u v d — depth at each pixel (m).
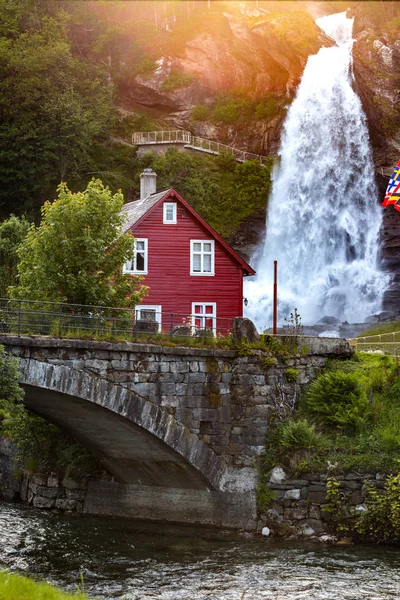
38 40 95.12
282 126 101.88
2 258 56.53
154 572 28.56
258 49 106.44
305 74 101.69
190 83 109.31
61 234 40.00
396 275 86.75
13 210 88.75
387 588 26.64
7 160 88.00
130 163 99.62
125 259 41.44
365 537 32.94
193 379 34.69
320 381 36.78
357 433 35.38
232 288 54.53
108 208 41.00
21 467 43.47
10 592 17.98
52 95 90.94
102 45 108.31
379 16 108.75
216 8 116.06
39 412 36.47
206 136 108.12
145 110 110.88
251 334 36.12
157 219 53.22
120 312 38.88
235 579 27.69
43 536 34.06
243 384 35.53
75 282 39.25
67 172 91.94
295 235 94.69
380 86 96.75
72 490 39.94
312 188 96.31
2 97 89.25
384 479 33.38
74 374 31.50
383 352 42.25
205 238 54.12
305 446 34.47
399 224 90.88
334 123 98.06
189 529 35.34
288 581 27.44
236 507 34.88
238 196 96.69
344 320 86.00
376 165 95.88
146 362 33.44
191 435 34.53
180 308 53.25
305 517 33.94
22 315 31.39
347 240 93.69
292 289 91.88
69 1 107.38
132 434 34.53
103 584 27.06
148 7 114.06
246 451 35.19
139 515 37.59
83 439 37.97
